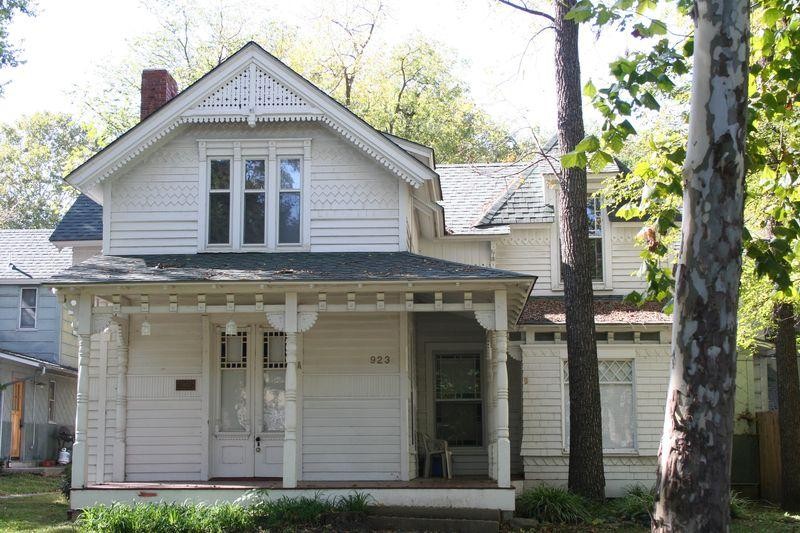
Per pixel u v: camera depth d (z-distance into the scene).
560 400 19.23
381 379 16.84
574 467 16.66
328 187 17.09
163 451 16.72
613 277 20.66
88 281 14.80
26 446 28.02
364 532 13.52
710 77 8.44
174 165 17.22
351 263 15.92
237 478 16.80
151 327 17.09
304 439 16.70
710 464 8.04
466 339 20.31
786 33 11.13
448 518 14.35
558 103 17.28
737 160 8.36
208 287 14.95
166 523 13.11
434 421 20.11
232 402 17.14
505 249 21.05
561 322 19.05
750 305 17.47
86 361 15.19
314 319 15.16
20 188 55.31
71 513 14.73
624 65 10.04
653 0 9.90
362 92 35.97
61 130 56.16
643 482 18.88
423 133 37.50
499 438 14.84
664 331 19.31
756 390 22.38
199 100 16.81
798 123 12.43
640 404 19.17
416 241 19.66
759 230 15.49
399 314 16.98
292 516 13.71
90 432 17.27
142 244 17.05
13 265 29.12
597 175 20.42
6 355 25.09
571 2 17.03
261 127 17.22
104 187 17.20
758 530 15.07
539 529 14.45
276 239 17.00
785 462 18.14
